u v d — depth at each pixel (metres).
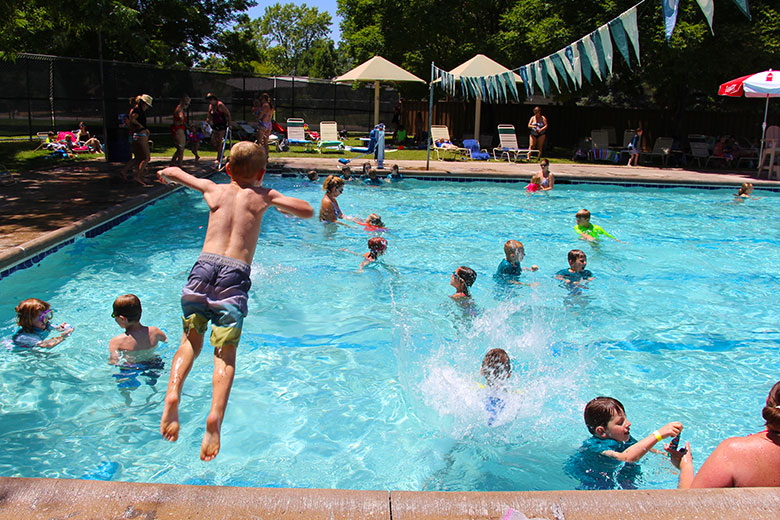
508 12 23.70
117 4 13.66
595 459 3.83
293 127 22.59
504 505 2.51
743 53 18.33
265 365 5.19
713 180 16.48
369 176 15.25
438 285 7.43
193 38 27.28
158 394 4.61
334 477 3.73
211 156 18.19
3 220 8.52
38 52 20.66
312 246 9.06
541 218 11.68
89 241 8.64
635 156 20.69
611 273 8.14
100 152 18.38
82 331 5.59
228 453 3.92
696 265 8.65
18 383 4.67
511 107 25.77
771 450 2.73
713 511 2.49
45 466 3.70
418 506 2.49
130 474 3.67
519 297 7.09
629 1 18.44
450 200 13.45
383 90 29.17
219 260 3.19
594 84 22.67
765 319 6.61
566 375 5.16
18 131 21.08
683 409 4.66
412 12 23.64
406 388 4.82
